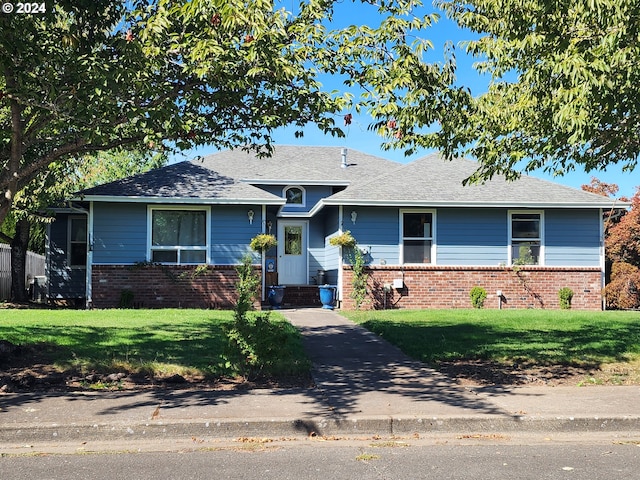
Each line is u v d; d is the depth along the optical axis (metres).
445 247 19.27
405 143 9.74
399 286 18.83
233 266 18.23
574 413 6.54
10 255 22.45
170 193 18.02
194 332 11.56
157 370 8.44
